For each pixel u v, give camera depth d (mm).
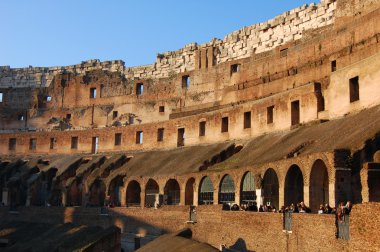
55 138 96562
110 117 104500
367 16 59531
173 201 66688
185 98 94438
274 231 38219
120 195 74875
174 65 100375
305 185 41562
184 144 77438
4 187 86875
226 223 46500
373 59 48094
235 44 89312
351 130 42688
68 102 110125
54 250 57469
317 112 55875
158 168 71312
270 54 79812
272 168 47156
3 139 100812
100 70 108750
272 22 83188
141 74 104562
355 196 36969
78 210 73312
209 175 58250
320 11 74562
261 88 76000
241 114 67562
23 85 116625
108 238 55312
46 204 80875
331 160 37688
